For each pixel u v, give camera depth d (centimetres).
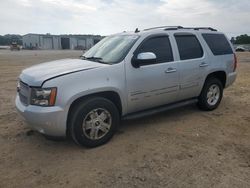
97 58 518
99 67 454
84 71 437
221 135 507
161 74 522
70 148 455
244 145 465
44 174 379
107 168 391
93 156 426
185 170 384
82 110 430
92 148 453
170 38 557
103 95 467
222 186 347
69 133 444
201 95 625
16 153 441
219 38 665
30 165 403
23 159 421
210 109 649
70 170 387
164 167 392
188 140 484
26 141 485
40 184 356
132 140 483
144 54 478
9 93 890
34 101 418
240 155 428
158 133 515
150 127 546
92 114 444
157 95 527
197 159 415
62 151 445
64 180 364
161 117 605
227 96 817
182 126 552
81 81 429
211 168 389
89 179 365
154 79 512
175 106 575
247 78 1215
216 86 651
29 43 8662
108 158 419
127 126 551
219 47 654
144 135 505
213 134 512
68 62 506
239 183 353
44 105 411
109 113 461
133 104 498
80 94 424
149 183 354
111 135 472
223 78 672
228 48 677
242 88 951
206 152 437
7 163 409
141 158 418
